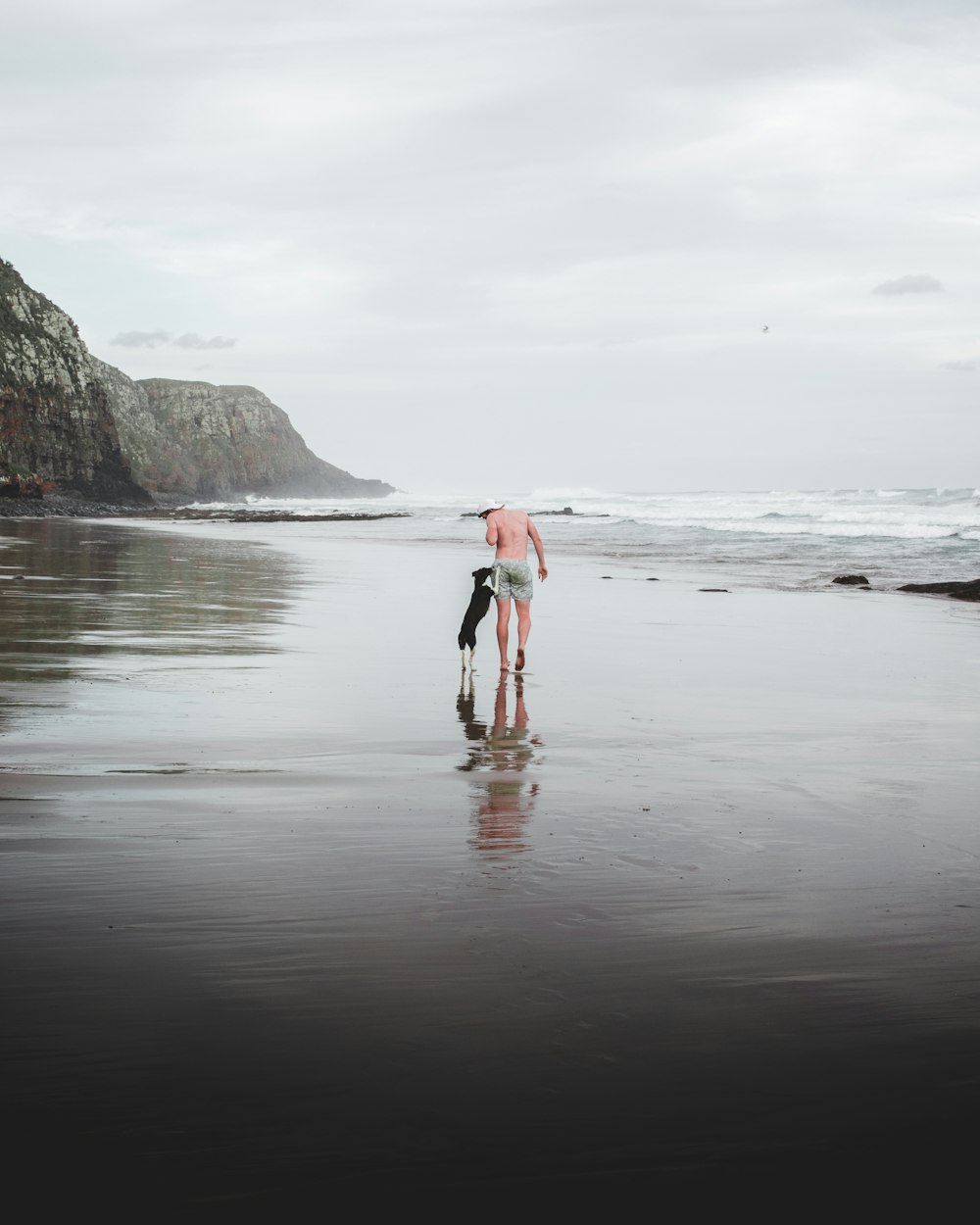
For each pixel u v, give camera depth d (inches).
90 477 4419.3
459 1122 84.7
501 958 117.7
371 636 471.8
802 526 1801.2
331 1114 85.4
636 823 179.9
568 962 117.0
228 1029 99.0
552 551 1381.6
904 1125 85.7
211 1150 80.4
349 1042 97.0
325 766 222.1
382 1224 72.9
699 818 184.1
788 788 209.0
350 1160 79.6
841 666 405.4
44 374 4256.9
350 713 286.4
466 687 339.3
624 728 273.9
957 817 187.0
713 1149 82.1
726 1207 75.5
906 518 1932.8
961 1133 84.8
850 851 164.9
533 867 153.2
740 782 213.9
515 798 197.6
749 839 170.9
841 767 229.5
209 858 154.3
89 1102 86.0
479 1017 102.6
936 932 129.0
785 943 124.5
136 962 114.2
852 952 122.0
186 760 225.1
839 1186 78.0
